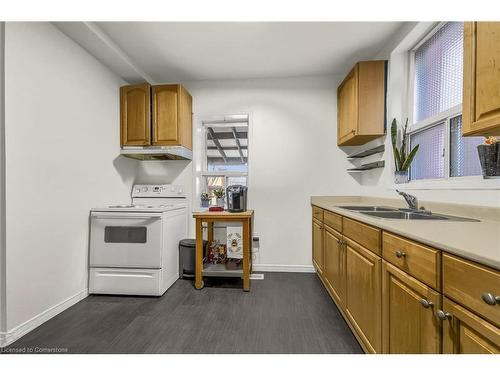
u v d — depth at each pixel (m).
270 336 1.65
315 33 2.17
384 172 2.41
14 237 1.59
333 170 2.98
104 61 2.47
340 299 1.83
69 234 2.06
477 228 1.06
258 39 2.26
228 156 3.50
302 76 3.00
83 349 1.51
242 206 2.61
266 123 3.05
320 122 2.99
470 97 1.03
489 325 0.65
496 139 1.29
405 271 1.02
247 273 2.41
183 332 1.70
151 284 2.26
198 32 2.15
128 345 1.55
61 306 1.97
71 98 2.09
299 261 3.01
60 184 1.97
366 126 2.36
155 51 2.45
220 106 3.10
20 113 1.64
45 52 1.83
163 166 3.17
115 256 2.29
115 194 2.73
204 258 2.84
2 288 1.54
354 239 1.57
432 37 2.02
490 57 0.94
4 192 1.54
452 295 0.77
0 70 1.55
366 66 2.34
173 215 2.59
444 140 1.81
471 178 1.57
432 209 1.70
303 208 3.01
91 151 2.34
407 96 2.27
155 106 2.77
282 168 3.03
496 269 0.64
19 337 1.61
